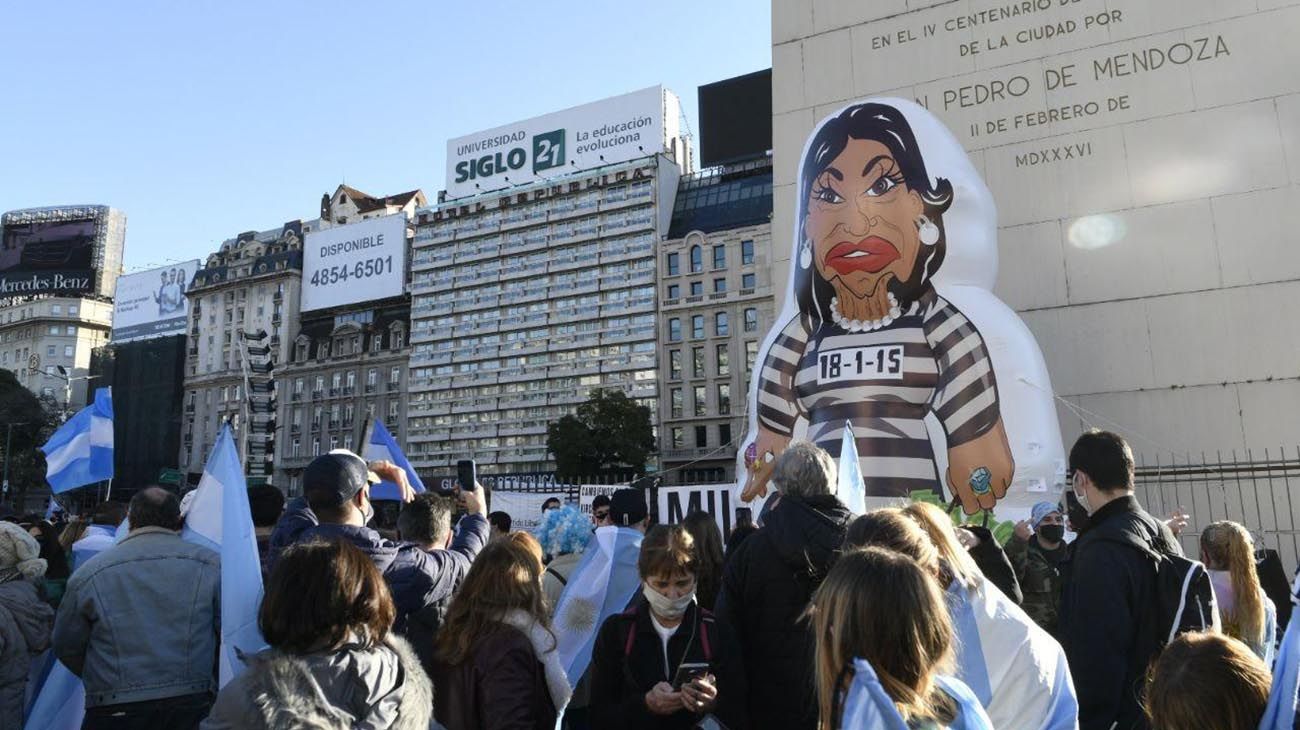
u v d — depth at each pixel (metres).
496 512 8.30
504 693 3.26
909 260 11.70
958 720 2.12
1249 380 11.88
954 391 11.05
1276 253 12.01
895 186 11.96
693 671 3.40
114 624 4.02
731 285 73.38
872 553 2.18
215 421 99.88
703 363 73.62
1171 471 12.06
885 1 15.48
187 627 4.15
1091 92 13.55
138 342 107.31
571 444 63.09
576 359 79.38
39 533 9.77
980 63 14.44
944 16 14.88
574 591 5.02
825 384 11.77
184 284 109.56
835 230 12.16
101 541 7.51
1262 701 2.32
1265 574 7.32
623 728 3.62
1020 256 13.61
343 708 2.45
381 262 93.62
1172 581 3.45
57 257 133.38
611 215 80.44
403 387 89.38
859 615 2.07
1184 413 12.21
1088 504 3.90
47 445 9.98
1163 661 2.51
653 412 74.25
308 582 2.57
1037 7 14.16
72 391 125.56
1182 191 12.72
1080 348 13.01
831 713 2.09
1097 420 12.73
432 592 4.04
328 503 4.05
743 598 3.90
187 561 4.27
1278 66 12.41
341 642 2.57
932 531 3.00
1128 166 13.12
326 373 94.38
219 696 2.49
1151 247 12.79
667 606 3.70
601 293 79.44
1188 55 13.00
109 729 3.92
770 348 12.66
